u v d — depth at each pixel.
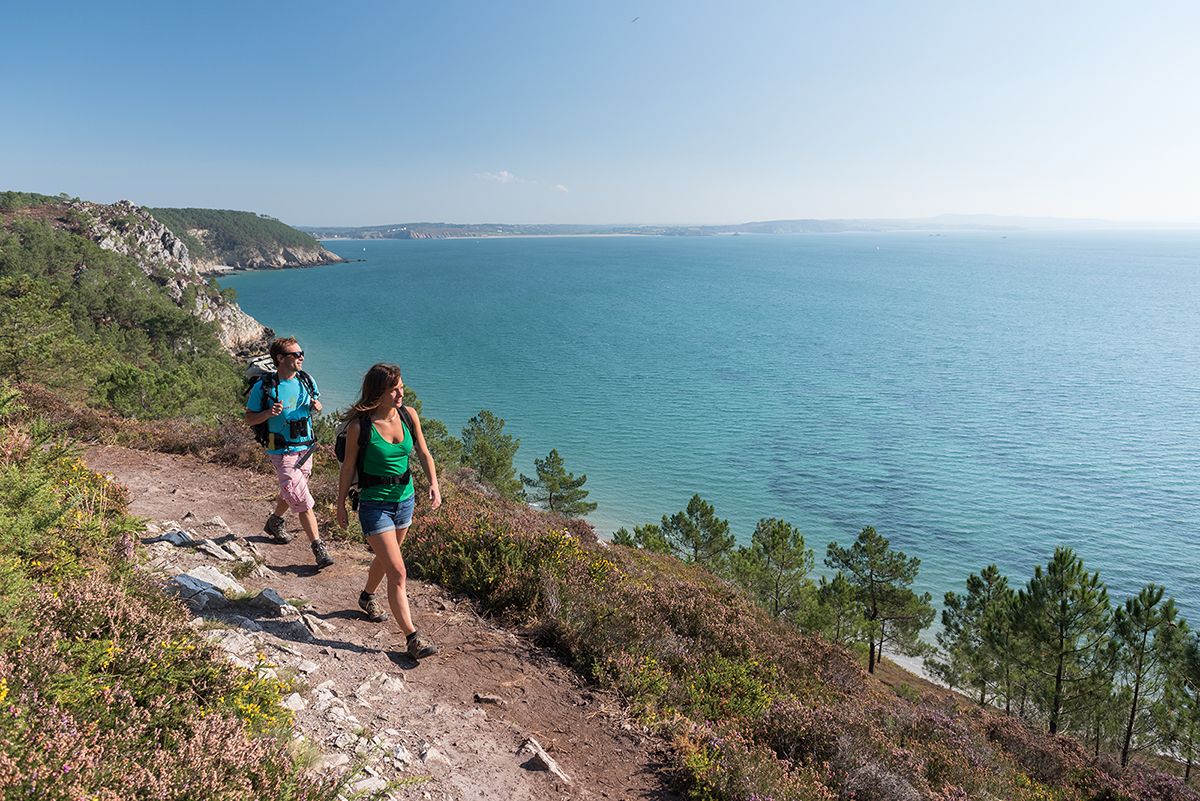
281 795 2.89
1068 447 90.50
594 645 6.04
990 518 66.00
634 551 18.88
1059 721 26.39
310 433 6.73
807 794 4.65
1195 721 23.59
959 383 127.75
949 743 8.29
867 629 35.91
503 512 12.20
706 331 180.50
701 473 73.62
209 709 3.23
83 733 2.56
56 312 33.25
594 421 91.88
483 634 6.02
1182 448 90.50
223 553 6.55
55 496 4.78
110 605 3.70
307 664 4.66
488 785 3.87
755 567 34.72
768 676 7.60
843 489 71.69
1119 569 57.34
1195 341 178.12
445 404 97.00
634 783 4.39
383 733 4.07
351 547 7.68
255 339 160.62
